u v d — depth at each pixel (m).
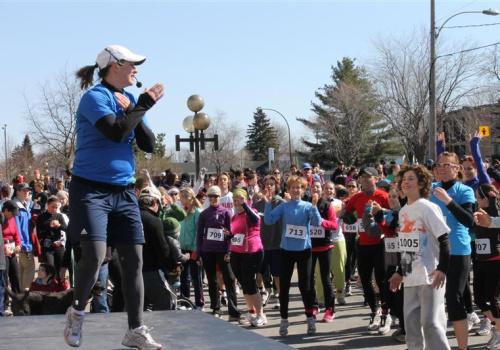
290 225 8.84
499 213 7.82
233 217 9.82
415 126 39.69
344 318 9.93
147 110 3.58
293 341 8.50
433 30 25.06
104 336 4.11
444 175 6.74
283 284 8.88
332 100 57.03
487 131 18.69
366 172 8.94
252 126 89.94
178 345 3.83
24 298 7.42
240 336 4.06
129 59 3.70
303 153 66.25
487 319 8.48
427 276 5.57
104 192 3.58
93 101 3.52
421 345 5.72
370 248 8.82
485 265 7.46
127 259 3.71
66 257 8.41
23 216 11.67
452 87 38.88
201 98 15.23
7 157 51.56
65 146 32.31
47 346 3.79
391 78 39.59
